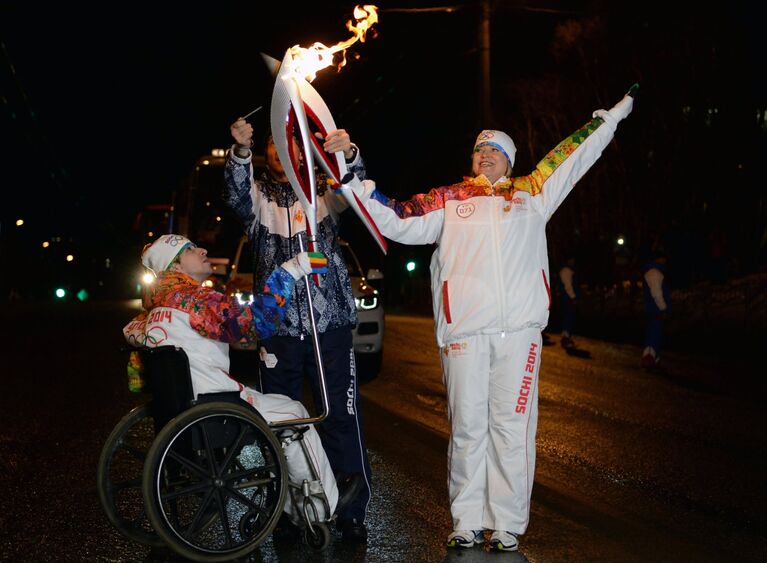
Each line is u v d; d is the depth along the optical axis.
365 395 10.19
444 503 5.80
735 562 4.82
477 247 4.93
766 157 21.94
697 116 21.98
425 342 16.00
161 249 4.78
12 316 22.55
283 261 5.07
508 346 4.88
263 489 5.19
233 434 4.58
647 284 12.45
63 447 7.33
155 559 4.78
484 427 4.95
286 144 4.67
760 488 6.34
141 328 4.71
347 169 4.75
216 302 4.62
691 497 6.09
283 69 4.59
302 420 4.73
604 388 10.89
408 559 4.73
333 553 4.84
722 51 21.64
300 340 5.04
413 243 5.04
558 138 23.92
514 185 5.02
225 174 4.88
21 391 10.14
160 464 4.36
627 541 5.12
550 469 6.78
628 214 23.48
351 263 12.42
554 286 22.75
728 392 10.69
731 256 21.98
